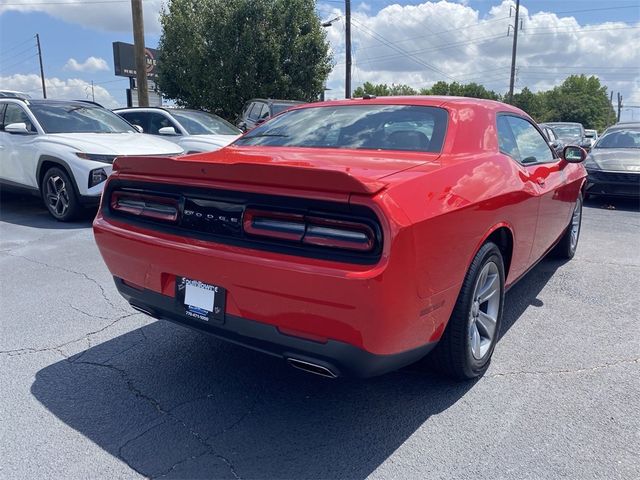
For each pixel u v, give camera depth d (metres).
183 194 2.75
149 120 10.21
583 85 109.56
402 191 2.37
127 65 26.80
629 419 2.80
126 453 2.51
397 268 2.23
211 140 9.34
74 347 3.61
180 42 20.17
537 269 5.51
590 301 4.58
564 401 2.97
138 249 2.88
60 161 7.23
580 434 2.67
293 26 18.86
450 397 3.02
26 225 7.38
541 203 3.91
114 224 3.06
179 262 2.69
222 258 2.50
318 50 19.42
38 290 4.69
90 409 2.88
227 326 2.60
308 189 2.34
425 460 2.48
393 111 3.54
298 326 2.39
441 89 90.19
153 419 2.79
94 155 7.20
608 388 3.12
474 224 2.80
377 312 2.23
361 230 2.25
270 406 2.93
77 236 6.73
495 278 3.25
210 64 18.86
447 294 2.67
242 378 3.23
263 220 2.48
